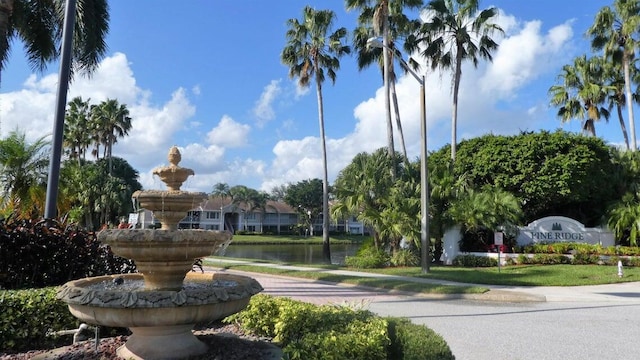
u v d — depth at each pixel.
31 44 16.22
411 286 14.09
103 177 48.31
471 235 23.58
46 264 7.79
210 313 4.50
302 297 12.78
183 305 4.28
